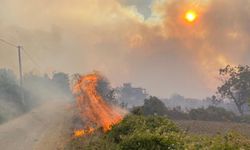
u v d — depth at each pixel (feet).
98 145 68.74
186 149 43.24
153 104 192.75
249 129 134.72
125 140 53.26
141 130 60.59
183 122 164.35
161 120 69.26
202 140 46.96
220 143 41.34
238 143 43.68
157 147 49.24
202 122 167.63
